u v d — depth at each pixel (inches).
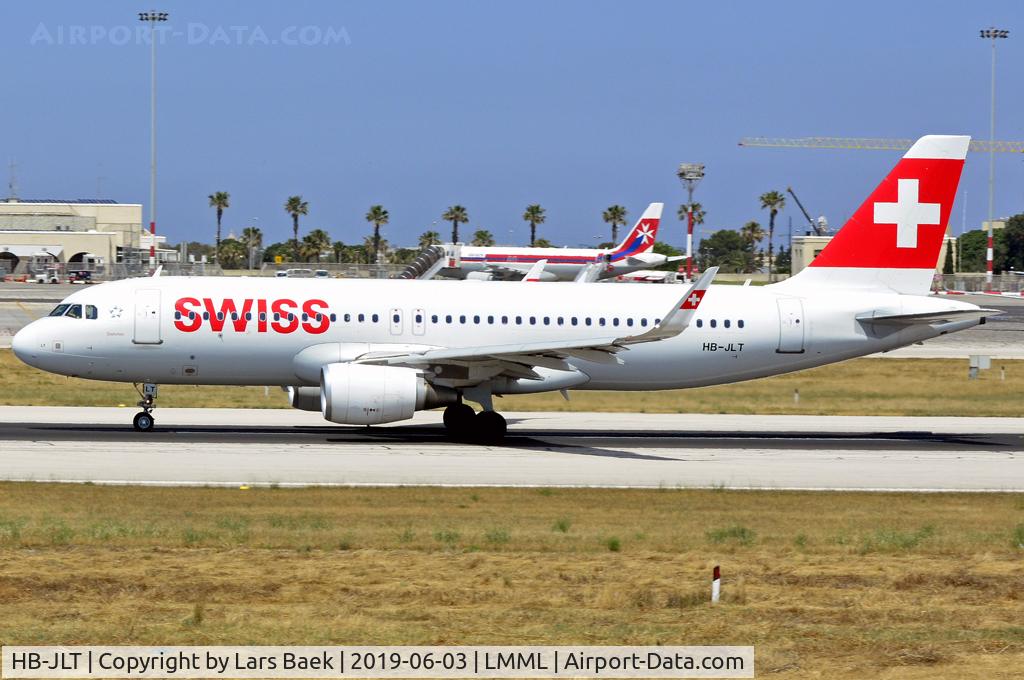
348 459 4613.7
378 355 5216.5
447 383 5152.6
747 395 7859.3
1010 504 3988.7
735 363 5689.0
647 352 5570.9
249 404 6761.8
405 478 4202.8
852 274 5880.9
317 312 5246.1
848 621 2342.5
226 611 2295.8
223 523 3208.7
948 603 2512.3
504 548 2987.2
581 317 5502.0
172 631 2158.0
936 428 6422.2
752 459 4990.2
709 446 5408.5
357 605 2368.4
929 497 4111.7
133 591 2425.0
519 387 5354.3
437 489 3971.5
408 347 5305.1
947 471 4749.0
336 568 2691.9
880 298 5831.7
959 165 5905.5
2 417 5743.1
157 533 3038.9
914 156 5885.8
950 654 2116.1
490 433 5339.6
